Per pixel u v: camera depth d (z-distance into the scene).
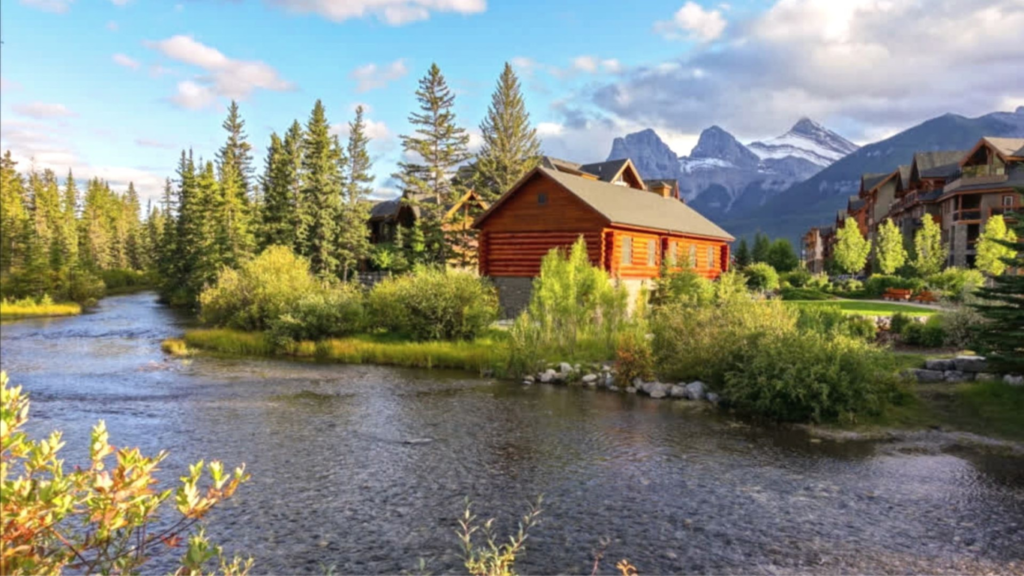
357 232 51.91
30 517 2.70
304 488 9.66
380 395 16.94
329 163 50.88
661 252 33.53
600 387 17.97
